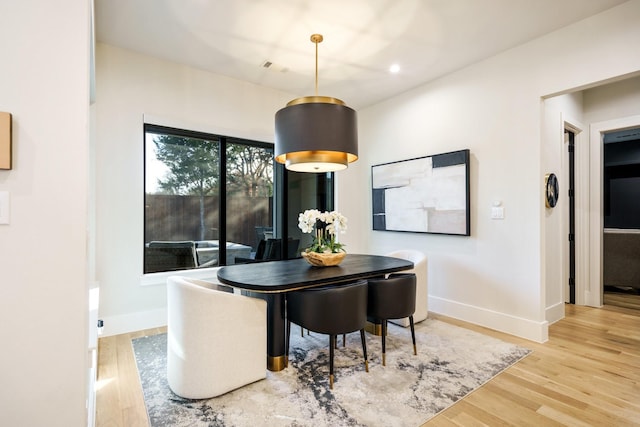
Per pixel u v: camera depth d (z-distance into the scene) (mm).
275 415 1843
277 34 2889
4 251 1191
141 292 3264
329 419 1807
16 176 1206
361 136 4938
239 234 4047
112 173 3098
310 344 2855
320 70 3613
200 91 3625
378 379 2236
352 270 2639
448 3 2461
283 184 4426
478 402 1974
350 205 4977
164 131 3465
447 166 3668
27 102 1223
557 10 2557
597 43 2607
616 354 2652
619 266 4742
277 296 2381
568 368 2406
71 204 1283
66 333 1271
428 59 3355
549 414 1859
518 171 3100
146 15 2604
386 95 4355
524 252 3055
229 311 2051
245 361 2129
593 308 3951
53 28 1267
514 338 3008
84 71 1310
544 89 2916
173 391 2078
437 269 3842
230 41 3010
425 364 2463
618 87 3803
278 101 4238
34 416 1229
